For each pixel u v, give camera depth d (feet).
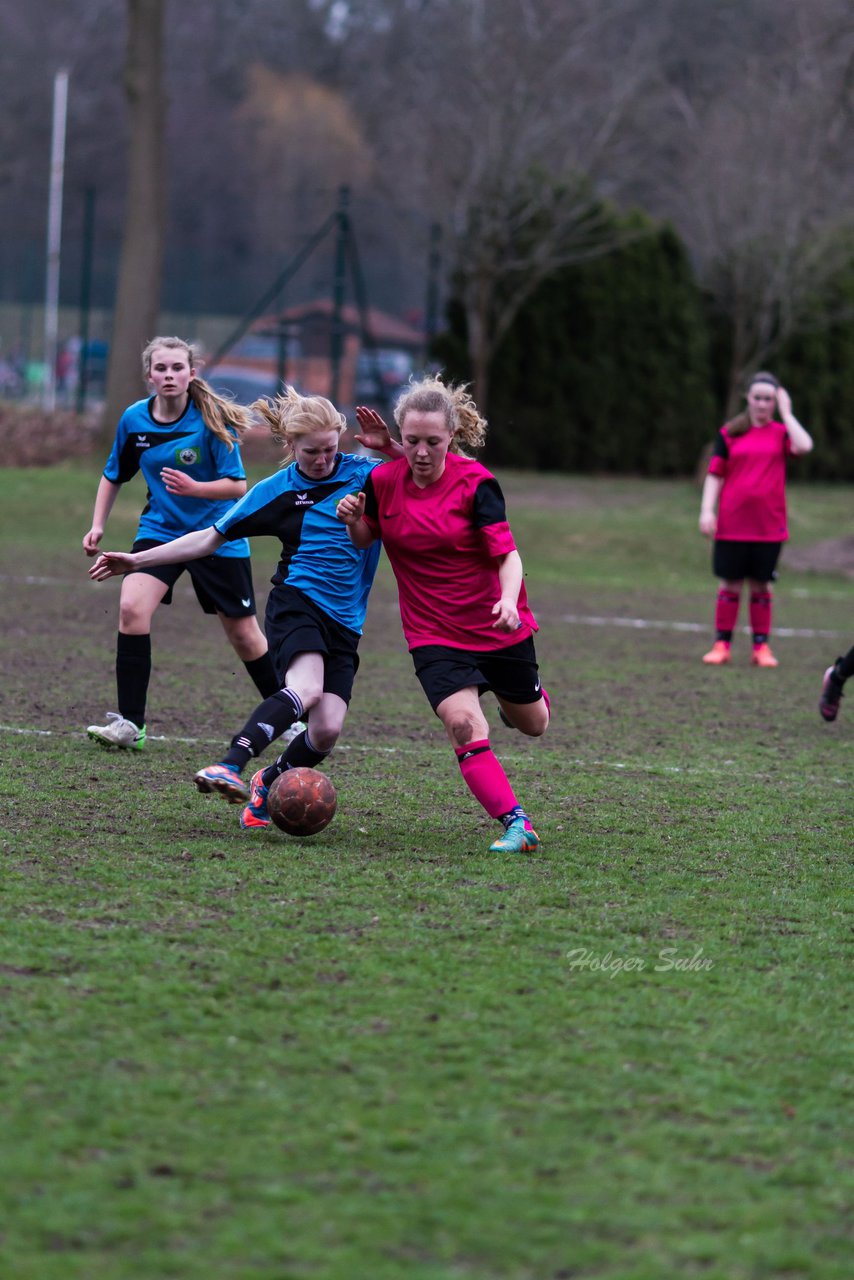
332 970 40.29
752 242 268.62
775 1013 38.93
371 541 53.93
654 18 353.31
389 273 415.44
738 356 279.69
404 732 78.79
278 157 524.11
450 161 270.26
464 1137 30.78
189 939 42.29
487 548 51.88
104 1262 25.63
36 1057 33.73
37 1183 28.22
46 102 529.86
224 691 88.99
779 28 330.54
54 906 44.75
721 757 76.13
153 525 68.95
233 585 69.51
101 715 78.74
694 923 46.62
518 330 276.41
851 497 257.55
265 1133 30.58
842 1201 28.96
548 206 265.34
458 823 58.75
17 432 238.27
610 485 257.34
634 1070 34.65
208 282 402.72
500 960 41.83
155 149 237.04
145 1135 30.25
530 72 273.54
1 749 68.18
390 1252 26.30
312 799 53.83
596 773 70.33
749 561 111.04
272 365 343.67
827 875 53.36
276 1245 26.35
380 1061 34.37
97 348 383.24
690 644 124.06
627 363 278.46
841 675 85.10
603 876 51.52
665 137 309.63
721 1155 30.66
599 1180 29.27
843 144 271.49
